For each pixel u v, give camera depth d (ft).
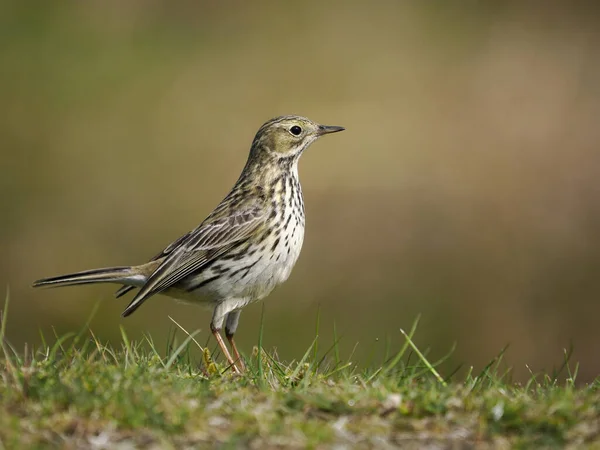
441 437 20.90
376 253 61.57
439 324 57.00
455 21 84.38
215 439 20.35
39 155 71.51
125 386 22.31
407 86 76.54
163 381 23.13
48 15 82.79
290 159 31.58
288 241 30.81
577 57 79.36
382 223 63.82
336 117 73.26
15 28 81.51
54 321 56.90
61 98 75.92
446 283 59.93
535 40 81.61
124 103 75.61
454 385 24.17
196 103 75.31
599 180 68.59
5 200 67.72
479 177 68.33
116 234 65.57
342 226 63.36
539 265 61.87
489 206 65.98
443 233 63.57
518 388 24.94
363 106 74.28
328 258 60.75
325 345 52.39
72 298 57.36
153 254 63.87
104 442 20.13
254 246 30.19
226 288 30.30
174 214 66.49
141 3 84.58
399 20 84.23
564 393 23.07
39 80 77.36
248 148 71.05
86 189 68.59
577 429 21.03
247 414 21.17
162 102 75.51
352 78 77.51
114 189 68.59
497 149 70.74
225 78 77.61
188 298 30.94
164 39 81.76
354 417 21.59
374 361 29.01
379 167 68.13
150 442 20.16
